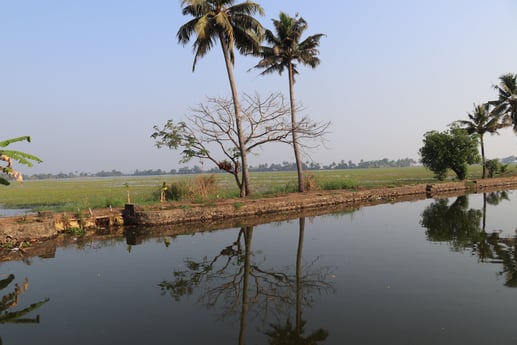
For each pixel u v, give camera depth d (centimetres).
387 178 5369
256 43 2269
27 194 3847
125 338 548
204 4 2081
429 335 530
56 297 736
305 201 2191
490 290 705
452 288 720
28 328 590
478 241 1146
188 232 1469
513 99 3900
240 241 1268
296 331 557
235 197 2303
